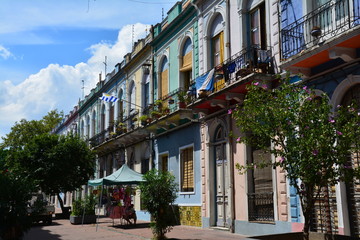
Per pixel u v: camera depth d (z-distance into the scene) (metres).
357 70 9.10
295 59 9.78
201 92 13.96
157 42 20.64
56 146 25.34
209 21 15.74
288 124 6.14
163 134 18.91
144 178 12.19
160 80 20.36
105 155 29.41
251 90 6.92
